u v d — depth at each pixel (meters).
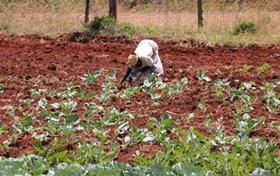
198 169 13.95
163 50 33.34
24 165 14.27
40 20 41.66
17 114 20.72
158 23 42.44
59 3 55.19
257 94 23.08
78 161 15.41
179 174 13.64
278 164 15.15
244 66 27.73
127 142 17.33
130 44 35.16
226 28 38.97
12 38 36.19
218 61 30.89
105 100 22.17
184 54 32.88
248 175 14.38
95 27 37.00
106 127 18.92
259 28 38.22
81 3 55.72
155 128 18.56
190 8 56.00
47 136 18.05
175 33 36.72
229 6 54.81
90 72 26.75
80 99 22.44
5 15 45.72
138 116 20.11
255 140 16.80
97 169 13.87
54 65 28.23
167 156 15.41
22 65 28.77
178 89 23.33
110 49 33.44
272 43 34.56
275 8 53.62
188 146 15.85
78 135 18.00
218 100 22.06
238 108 20.66
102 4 56.03
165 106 21.53
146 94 22.83
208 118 19.69
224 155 15.36
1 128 18.61
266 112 20.69
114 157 16.09
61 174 13.68
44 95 23.20
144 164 15.16
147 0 57.47
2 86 24.09
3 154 16.56
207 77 25.61
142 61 23.52
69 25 38.94
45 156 15.79
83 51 33.09
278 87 24.25
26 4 54.47
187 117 19.77
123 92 22.78
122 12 55.66
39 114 20.36
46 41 35.59
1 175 13.63
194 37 35.25
